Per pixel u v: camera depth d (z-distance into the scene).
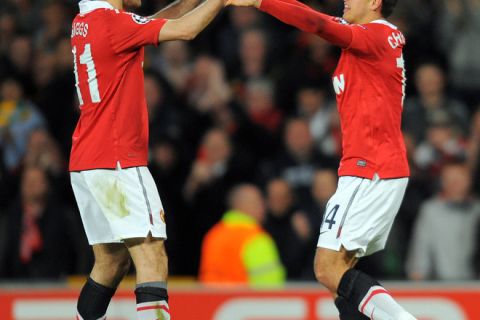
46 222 35.94
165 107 40.34
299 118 40.00
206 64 42.25
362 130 22.23
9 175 40.06
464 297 30.86
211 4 21.22
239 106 41.38
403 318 21.30
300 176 38.19
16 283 32.56
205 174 38.53
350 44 21.78
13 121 41.78
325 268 22.23
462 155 38.34
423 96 39.91
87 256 36.25
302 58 42.50
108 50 21.50
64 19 46.56
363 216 22.14
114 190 21.58
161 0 44.12
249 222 33.19
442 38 44.59
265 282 32.66
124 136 21.66
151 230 21.50
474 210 34.97
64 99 42.72
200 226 38.16
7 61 44.31
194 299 30.95
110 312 30.72
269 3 21.38
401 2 44.78
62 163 41.03
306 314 30.88
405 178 22.50
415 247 35.12
